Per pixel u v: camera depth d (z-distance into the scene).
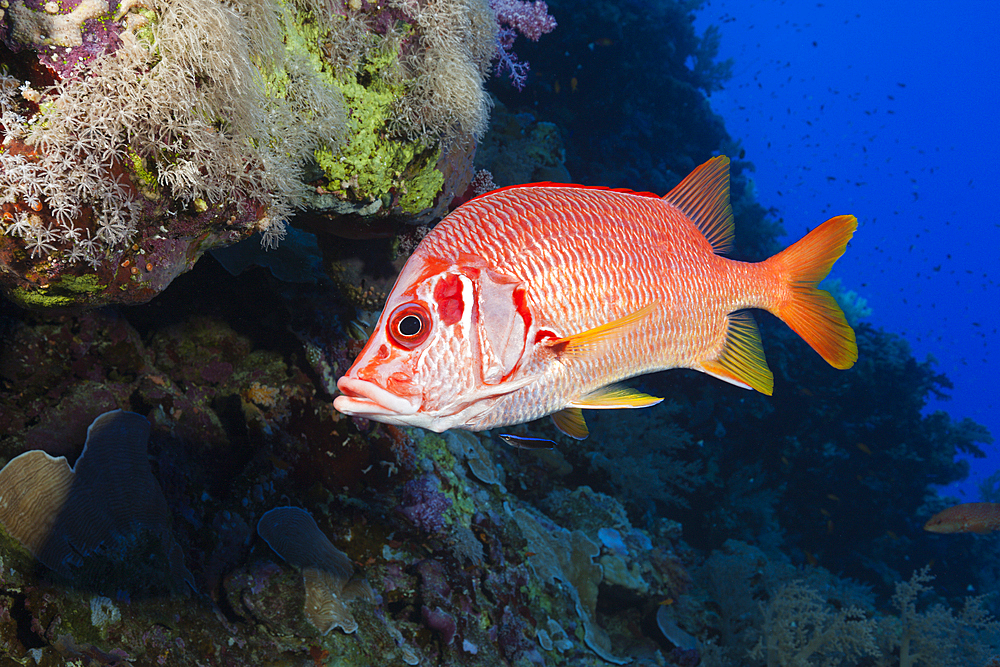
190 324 3.77
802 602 7.03
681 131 14.09
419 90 2.71
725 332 1.91
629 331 1.62
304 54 2.38
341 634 3.35
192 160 1.82
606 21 11.84
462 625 4.06
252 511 3.40
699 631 7.09
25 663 2.10
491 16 3.19
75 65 1.58
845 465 11.90
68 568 2.36
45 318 2.87
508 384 1.45
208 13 1.75
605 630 6.36
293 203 2.39
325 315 4.12
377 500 4.15
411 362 1.33
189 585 2.88
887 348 13.02
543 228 1.52
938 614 7.15
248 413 3.62
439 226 1.45
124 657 2.40
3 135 1.54
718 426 11.55
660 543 8.43
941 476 12.29
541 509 7.13
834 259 2.01
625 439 9.38
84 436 2.84
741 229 14.16
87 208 1.66
